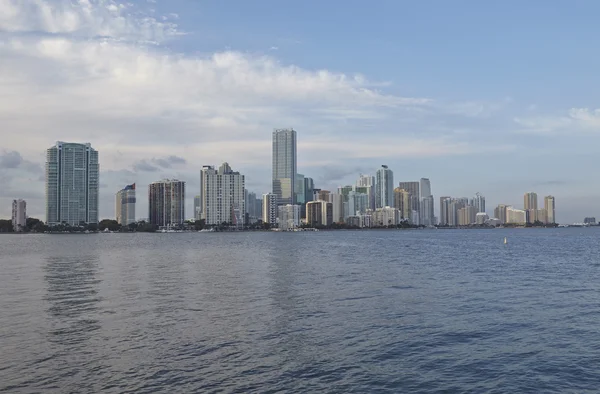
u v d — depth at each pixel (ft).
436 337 116.37
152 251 490.49
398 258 370.32
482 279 227.81
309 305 157.89
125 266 311.88
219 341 113.19
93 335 119.34
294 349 106.63
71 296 180.65
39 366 95.86
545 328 125.29
